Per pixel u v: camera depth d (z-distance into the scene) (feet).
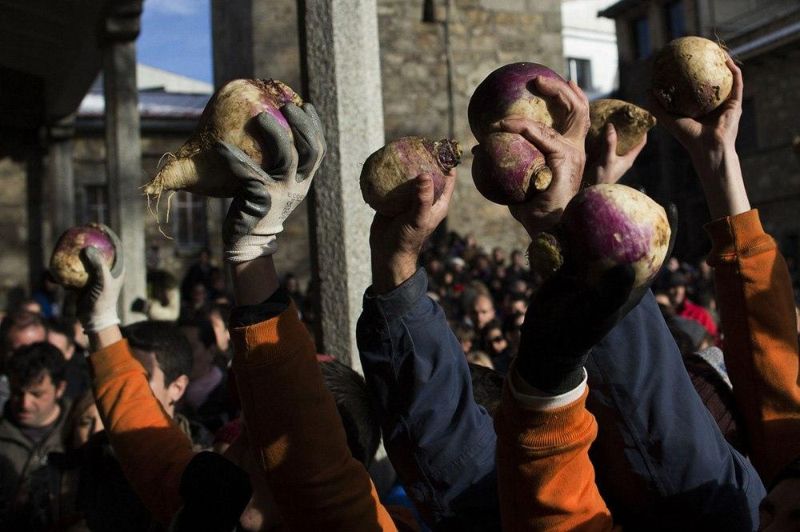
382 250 4.34
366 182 4.18
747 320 4.89
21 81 44.14
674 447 4.08
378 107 10.22
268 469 3.83
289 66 41.29
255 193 3.68
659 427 4.07
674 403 4.11
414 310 4.35
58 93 40.55
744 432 5.07
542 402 3.30
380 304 4.35
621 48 93.61
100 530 7.85
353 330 9.83
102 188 61.26
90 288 6.31
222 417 12.86
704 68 4.76
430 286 30.27
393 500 9.10
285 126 3.72
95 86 65.36
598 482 4.34
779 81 74.84
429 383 4.37
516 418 3.36
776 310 4.87
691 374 5.42
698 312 22.24
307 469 3.81
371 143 10.09
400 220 4.23
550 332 3.12
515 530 3.54
